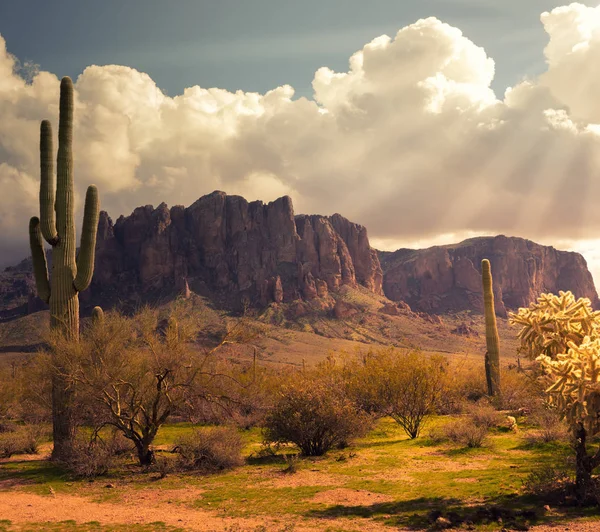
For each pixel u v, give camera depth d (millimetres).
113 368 20547
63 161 24359
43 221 23625
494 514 11297
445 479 15867
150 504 14586
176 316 22891
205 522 12258
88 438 22406
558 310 12688
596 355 10617
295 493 15102
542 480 13172
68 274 23938
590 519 10539
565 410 11141
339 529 11195
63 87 24688
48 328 23625
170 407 21312
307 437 21938
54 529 11914
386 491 14781
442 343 193500
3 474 19922
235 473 18797
